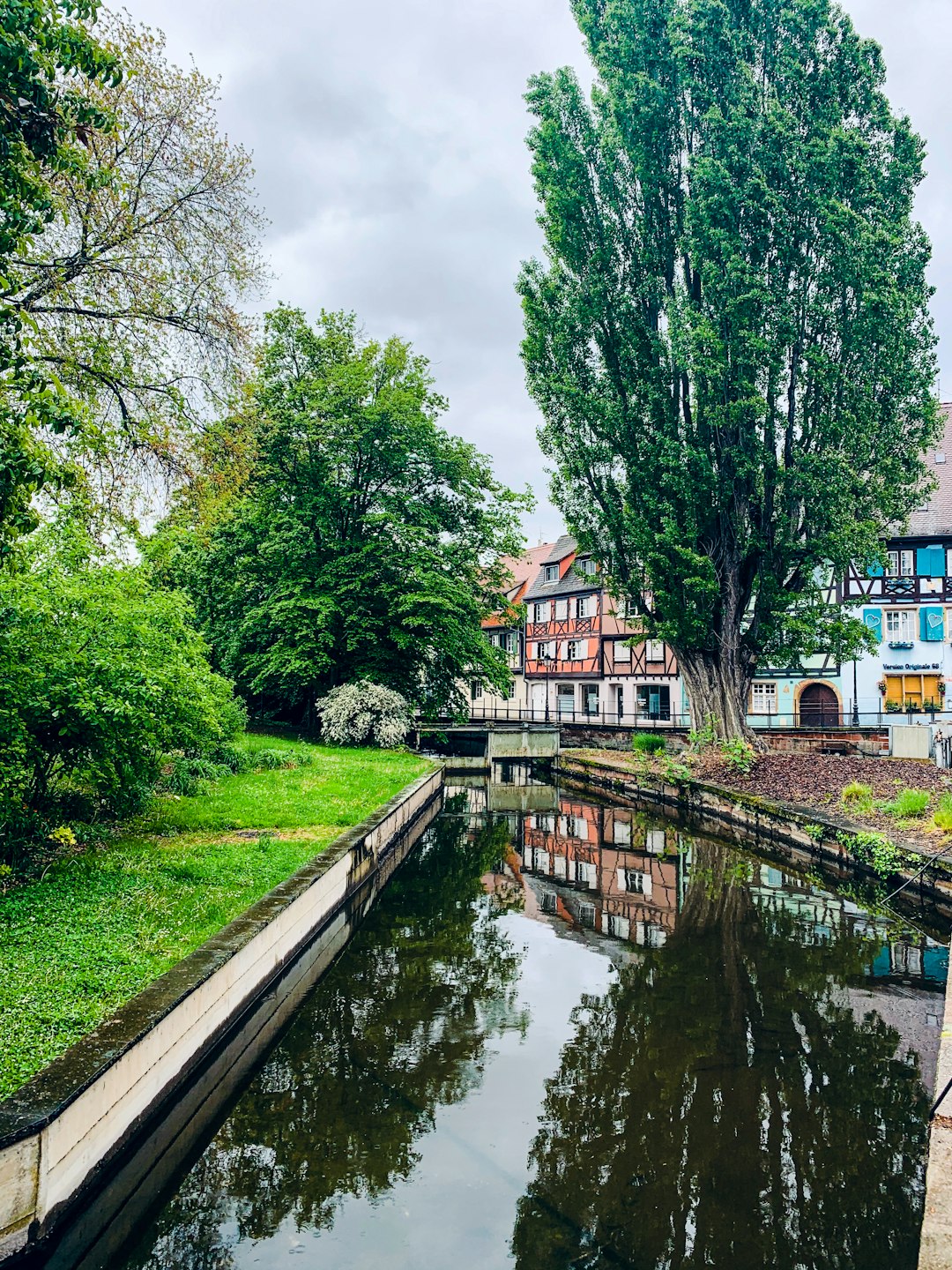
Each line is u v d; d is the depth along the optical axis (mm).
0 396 6762
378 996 8258
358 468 28250
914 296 18188
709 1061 6824
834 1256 4504
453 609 26688
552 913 11594
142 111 11508
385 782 18438
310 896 9195
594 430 21297
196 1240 4645
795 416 19906
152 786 13367
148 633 9789
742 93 19109
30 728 8562
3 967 6125
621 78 20672
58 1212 4305
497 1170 5281
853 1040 7234
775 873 14406
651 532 20359
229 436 13305
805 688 30672
